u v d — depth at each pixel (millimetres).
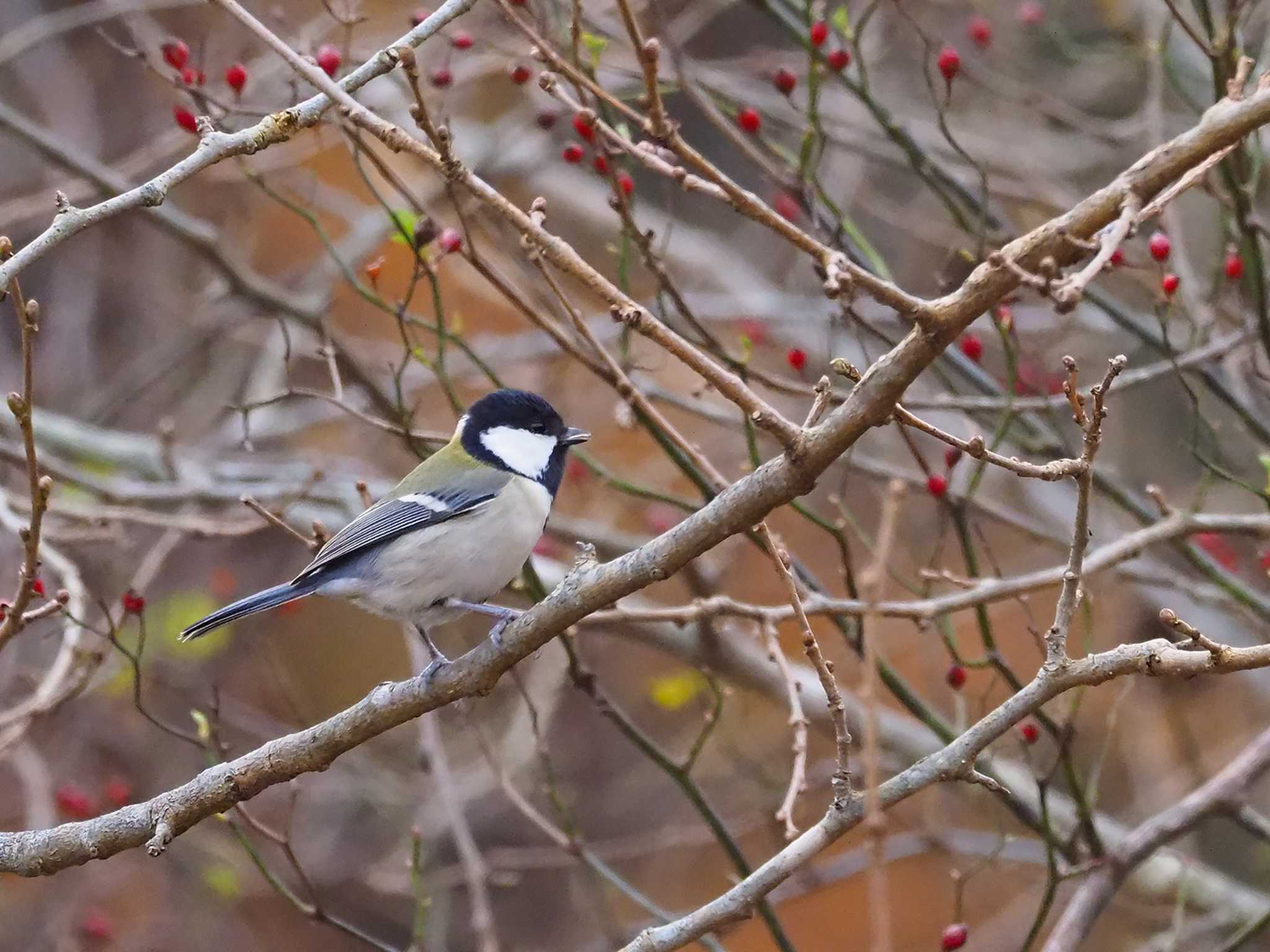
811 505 15578
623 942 9922
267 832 8195
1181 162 4926
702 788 15867
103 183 11633
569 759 16109
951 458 8844
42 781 11547
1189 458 14367
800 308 14328
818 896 15539
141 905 15125
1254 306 9031
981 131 15055
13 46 13188
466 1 6176
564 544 12766
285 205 8609
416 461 15281
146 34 13797
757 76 14750
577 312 7867
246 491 11844
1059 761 7777
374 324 17094
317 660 16969
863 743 11297
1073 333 13320
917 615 8477
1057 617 5512
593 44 7848
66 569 9664
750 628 14234
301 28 14102
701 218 18188
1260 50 11891
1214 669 5184
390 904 15820
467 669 6105
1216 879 11227
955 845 11648
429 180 15078
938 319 4988
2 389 16000
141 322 17672
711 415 10758
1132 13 13297
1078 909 8266
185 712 15250
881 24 15031
